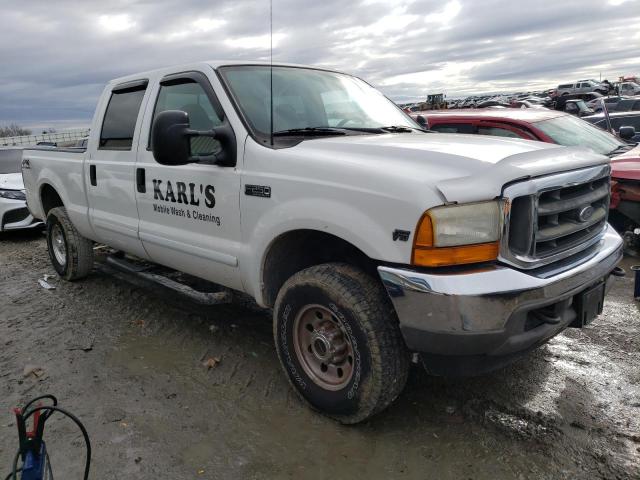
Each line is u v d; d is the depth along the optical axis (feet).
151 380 11.63
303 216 9.38
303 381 10.12
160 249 13.26
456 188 7.92
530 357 12.33
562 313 9.02
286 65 13.34
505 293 7.93
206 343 13.46
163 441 9.41
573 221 9.45
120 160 14.20
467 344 7.98
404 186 8.14
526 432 9.48
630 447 9.01
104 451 9.14
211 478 8.48
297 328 10.08
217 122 11.66
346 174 8.90
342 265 9.53
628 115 31.09
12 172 29.99
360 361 9.01
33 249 25.39
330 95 13.20
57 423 10.01
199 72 12.18
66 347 13.43
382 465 8.71
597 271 9.56
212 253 11.53
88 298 17.06
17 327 14.87
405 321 8.29
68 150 17.37
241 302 16.21
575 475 8.38
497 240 8.15
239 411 10.33
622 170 19.90
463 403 10.44
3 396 11.10
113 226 14.83
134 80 14.39
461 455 8.91
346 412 9.47
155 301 16.47
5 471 8.68
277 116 11.49
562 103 72.79
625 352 12.55
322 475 8.50
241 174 10.59
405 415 10.10
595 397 10.58
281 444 9.29
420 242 7.95
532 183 8.43
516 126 21.65
